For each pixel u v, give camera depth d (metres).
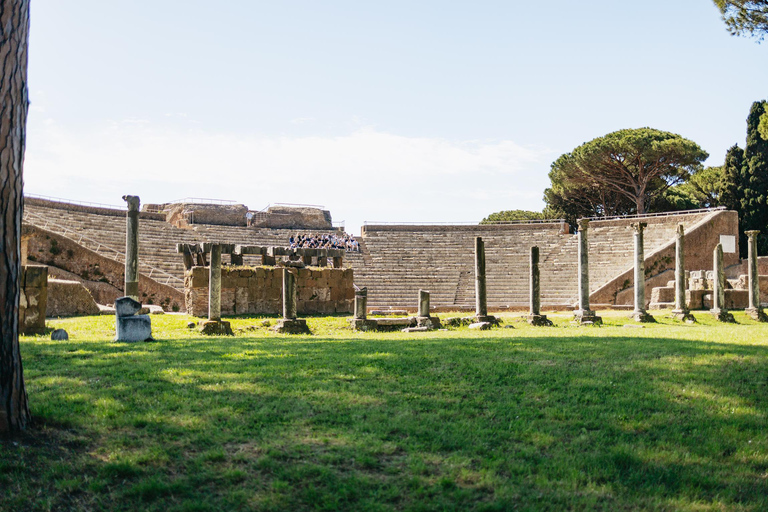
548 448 6.68
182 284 32.88
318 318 23.77
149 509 5.12
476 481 5.72
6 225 6.35
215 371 10.05
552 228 49.88
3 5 6.20
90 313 22.70
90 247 33.62
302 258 28.70
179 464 6.00
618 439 7.00
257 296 25.39
